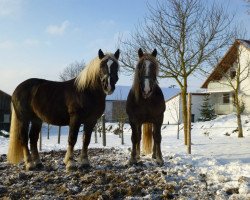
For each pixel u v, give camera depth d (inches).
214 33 703.7
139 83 337.4
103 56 306.2
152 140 426.0
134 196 235.9
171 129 1251.8
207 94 1667.1
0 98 1439.5
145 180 274.2
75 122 307.9
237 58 1048.8
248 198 214.1
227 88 1459.2
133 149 350.3
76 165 316.2
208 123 1190.3
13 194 236.2
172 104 1667.1
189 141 464.1
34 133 342.3
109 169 327.6
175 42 700.7
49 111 319.3
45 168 331.6
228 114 1416.1
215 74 1482.5
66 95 314.8
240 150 511.2
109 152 471.5
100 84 308.0
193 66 717.3
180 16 700.7
